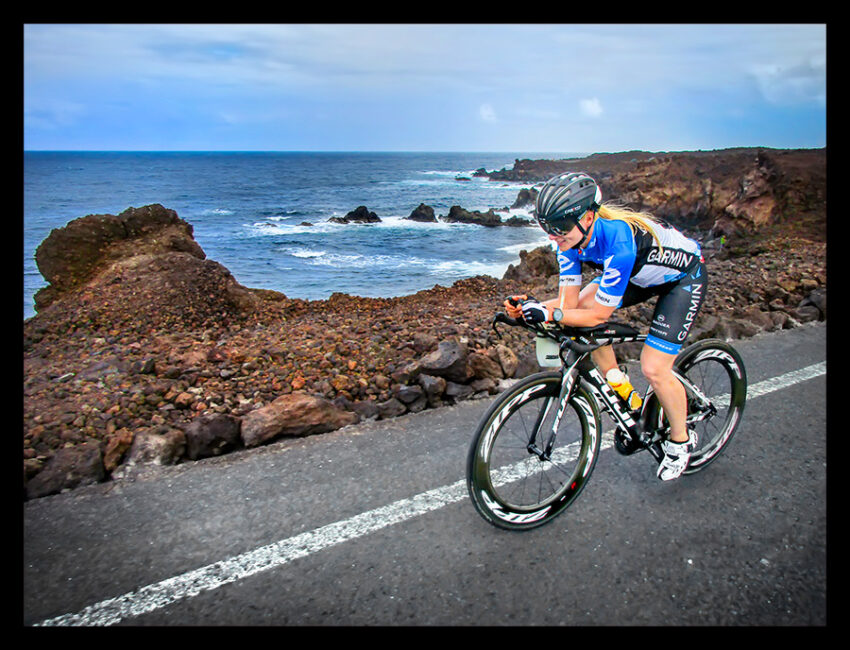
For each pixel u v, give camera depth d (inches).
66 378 163.3
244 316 290.8
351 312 291.3
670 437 106.1
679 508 105.7
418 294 374.6
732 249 567.8
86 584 85.9
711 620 78.6
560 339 94.7
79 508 105.7
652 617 79.2
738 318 221.1
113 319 264.8
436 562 90.7
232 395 151.4
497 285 403.9
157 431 127.2
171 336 218.2
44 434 127.2
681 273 99.0
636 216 93.5
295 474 117.6
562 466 114.7
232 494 110.3
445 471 118.2
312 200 2605.8
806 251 348.5
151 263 330.3
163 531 98.7
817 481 114.3
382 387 157.2
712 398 121.8
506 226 1638.8
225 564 90.3
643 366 102.4
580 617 79.3
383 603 82.0
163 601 82.4
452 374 156.4
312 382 159.6
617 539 96.6
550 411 98.7
